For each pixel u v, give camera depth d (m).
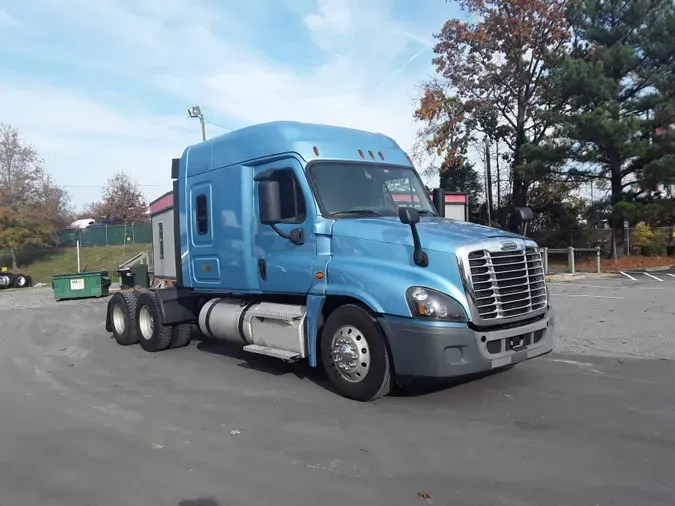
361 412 5.95
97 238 56.53
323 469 4.59
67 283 24.34
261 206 6.73
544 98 29.56
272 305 7.40
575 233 32.06
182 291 9.54
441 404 6.11
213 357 9.12
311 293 6.67
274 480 4.42
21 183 45.81
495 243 5.92
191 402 6.62
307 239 6.83
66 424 6.01
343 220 6.67
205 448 5.15
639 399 6.12
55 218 46.94
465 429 5.36
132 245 54.62
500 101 31.52
